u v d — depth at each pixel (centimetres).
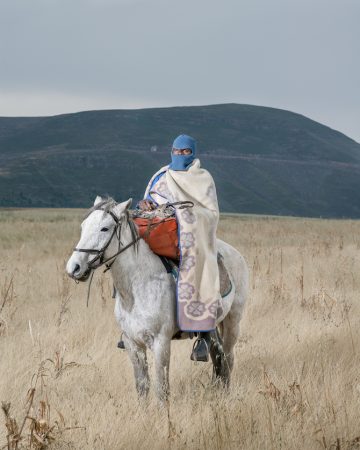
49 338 1355
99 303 1736
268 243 3725
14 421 812
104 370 1165
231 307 1168
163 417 923
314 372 1138
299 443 859
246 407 955
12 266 2438
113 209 963
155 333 997
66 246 3306
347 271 2294
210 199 1066
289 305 1705
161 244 1012
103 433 869
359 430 899
